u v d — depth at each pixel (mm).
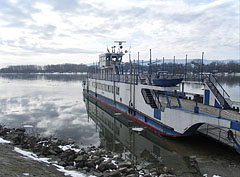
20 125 24766
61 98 48094
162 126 17953
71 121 26906
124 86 26406
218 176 11305
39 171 9297
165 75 23672
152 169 12516
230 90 60281
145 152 16078
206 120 13812
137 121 23250
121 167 12523
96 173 11188
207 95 19891
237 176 11234
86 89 49031
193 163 13000
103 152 15562
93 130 22875
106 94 34156
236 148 13539
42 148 14570
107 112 30953
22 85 87125
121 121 24547
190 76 23047
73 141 19047
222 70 151750
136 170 12336
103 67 37844
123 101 26969
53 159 13125
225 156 13852
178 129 16156
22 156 11773
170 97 25250
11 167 8867
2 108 35469
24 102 42031
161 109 18922
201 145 15859
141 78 24172
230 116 14750
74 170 11453
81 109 34938
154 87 18875
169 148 16172
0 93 57062
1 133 19656
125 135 21047
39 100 44844
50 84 94062
